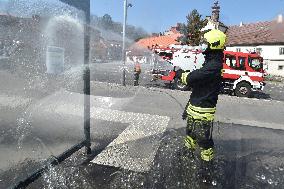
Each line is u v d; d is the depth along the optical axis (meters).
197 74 3.93
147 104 9.12
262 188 3.85
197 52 11.47
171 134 5.85
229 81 14.73
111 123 6.41
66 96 6.81
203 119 4.04
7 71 5.68
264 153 5.21
